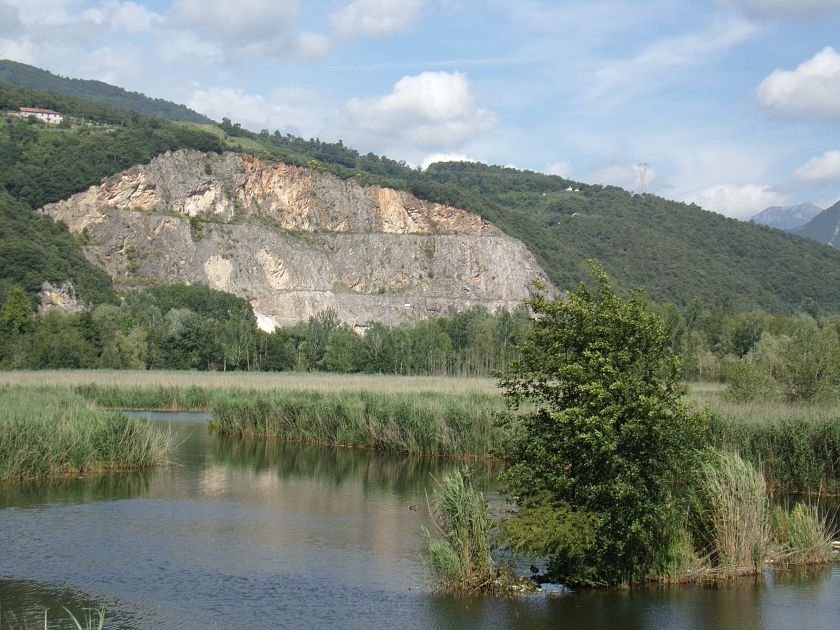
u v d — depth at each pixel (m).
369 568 17.97
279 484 28.75
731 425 29.92
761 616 15.04
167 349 99.31
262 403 44.16
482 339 106.06
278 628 14.17
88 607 15.26
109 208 166.25
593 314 17.25
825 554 19.05
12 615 14.74
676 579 17.03
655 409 15.76
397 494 27.00
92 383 56.81
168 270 163.75
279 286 177.62
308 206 194.50
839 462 28.05
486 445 35.06
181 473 30.73
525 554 17.58
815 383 38.03
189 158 182.38
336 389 49.50
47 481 28.03
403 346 100.12
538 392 17.83
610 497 16.16
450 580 16.47
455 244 190.25
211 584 16.70
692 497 18.23
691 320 123.38
